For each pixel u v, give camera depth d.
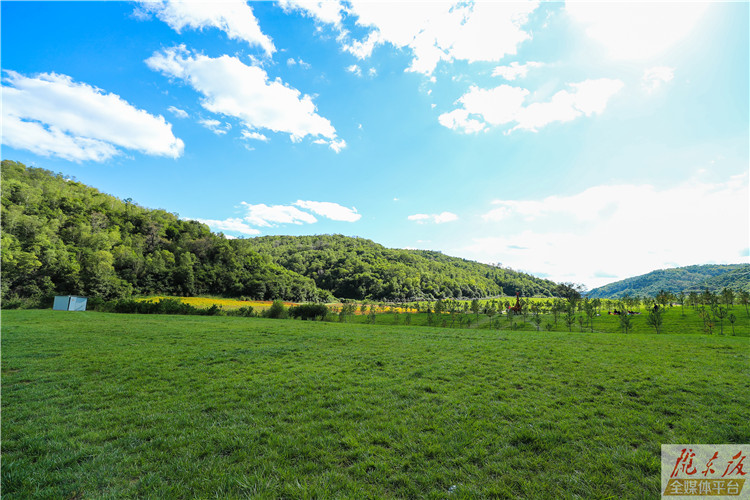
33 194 92.44
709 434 6.28
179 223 131.62
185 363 12.80
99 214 101.81
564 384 9.84
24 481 4.78
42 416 7.35
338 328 28.11
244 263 113.12
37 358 13.11
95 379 10.41
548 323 53.28
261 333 22.48
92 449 5.77
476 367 12.14
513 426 6.72
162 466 5.21
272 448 5.82
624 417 7.13
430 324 61.34
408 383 10.05
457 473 4.98
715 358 13.78
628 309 74.12
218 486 4.66
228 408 7.95
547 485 4.66
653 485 4.68
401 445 5.90
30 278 64.12
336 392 9.16
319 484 4.73
